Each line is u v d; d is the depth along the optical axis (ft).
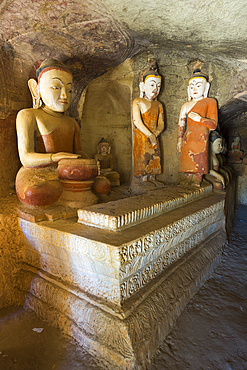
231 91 10.55
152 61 10.57
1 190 8.73
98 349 4.75
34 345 5.28
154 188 10.19
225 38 7.66
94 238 4.97
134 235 5.16
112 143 13.98
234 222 14.93
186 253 7.64
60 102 7.78
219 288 7.38
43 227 5.98
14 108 9.06
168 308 5.64
